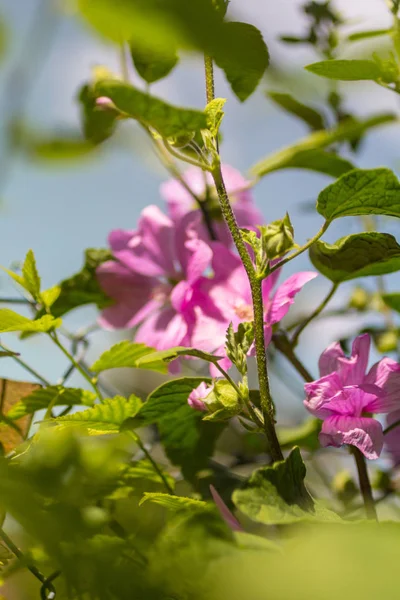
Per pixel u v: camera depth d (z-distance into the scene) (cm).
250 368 132
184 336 111
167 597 91
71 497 92
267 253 100
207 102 101
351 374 103
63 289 123
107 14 69
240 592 83
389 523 92
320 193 101
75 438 94
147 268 121
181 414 110
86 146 85
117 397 105
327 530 90
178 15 70
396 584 81
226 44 74
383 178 101
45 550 90
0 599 103
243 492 93
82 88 112
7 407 110
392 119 128
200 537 94
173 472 116
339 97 131
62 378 118
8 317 106
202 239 118
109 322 124
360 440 102
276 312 105
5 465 89
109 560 90
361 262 110
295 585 82
